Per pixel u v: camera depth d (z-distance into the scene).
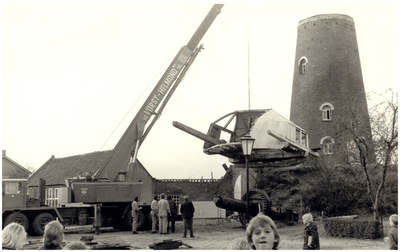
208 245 17.30
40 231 21.39
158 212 21.98
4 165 36.16
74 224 24.20
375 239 18.00
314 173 27.05
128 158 25.22
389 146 19.48
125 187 24.00
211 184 40.88
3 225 20.59
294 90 37.91
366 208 24.34
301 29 37.91
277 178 29.72
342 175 24.97
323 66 36.31
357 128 21.86
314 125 35.97
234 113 27.34
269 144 24.25
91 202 23.23
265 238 5.41
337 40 36.44
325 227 19.33
